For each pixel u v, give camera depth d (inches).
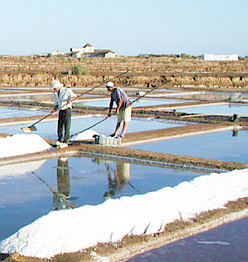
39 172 358.3
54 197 288.2
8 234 221.6
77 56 4367.6
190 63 3444.9
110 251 199.8
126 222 220.2
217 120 698.8
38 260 186.9
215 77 2014.0
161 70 2516.0
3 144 412.2
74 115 747.4
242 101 1085.8
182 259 199.2
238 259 200.5
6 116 745.6
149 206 237.0
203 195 264.5
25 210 260.7
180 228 227.0
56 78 1804.9
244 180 299.0
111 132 577.9
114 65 2805.1
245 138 542.6
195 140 522.9
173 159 396.8
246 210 257.6
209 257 202.1
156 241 214.2
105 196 291.4
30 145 428.5
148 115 751.1
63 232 202.2
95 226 211.3
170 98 1151.6
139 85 1786.4
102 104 987.9
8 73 1786.4
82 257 191.3
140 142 502.0
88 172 361.1
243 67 3063.5
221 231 231.6
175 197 253.3
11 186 314.3
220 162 386.9
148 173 359.3
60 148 442.6
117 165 389.1
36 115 761.6
